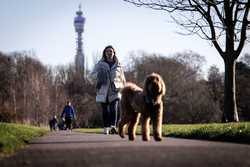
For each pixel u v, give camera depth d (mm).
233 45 24625
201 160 6785
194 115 89875
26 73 102625
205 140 12836
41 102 90938
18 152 9000
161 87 11414
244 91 90375
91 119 100438
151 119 11734
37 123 87500
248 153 7848
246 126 13922
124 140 12578
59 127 56156
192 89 93250
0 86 99812
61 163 6793
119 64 17438
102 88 17203
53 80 114750
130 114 12711
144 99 11531
